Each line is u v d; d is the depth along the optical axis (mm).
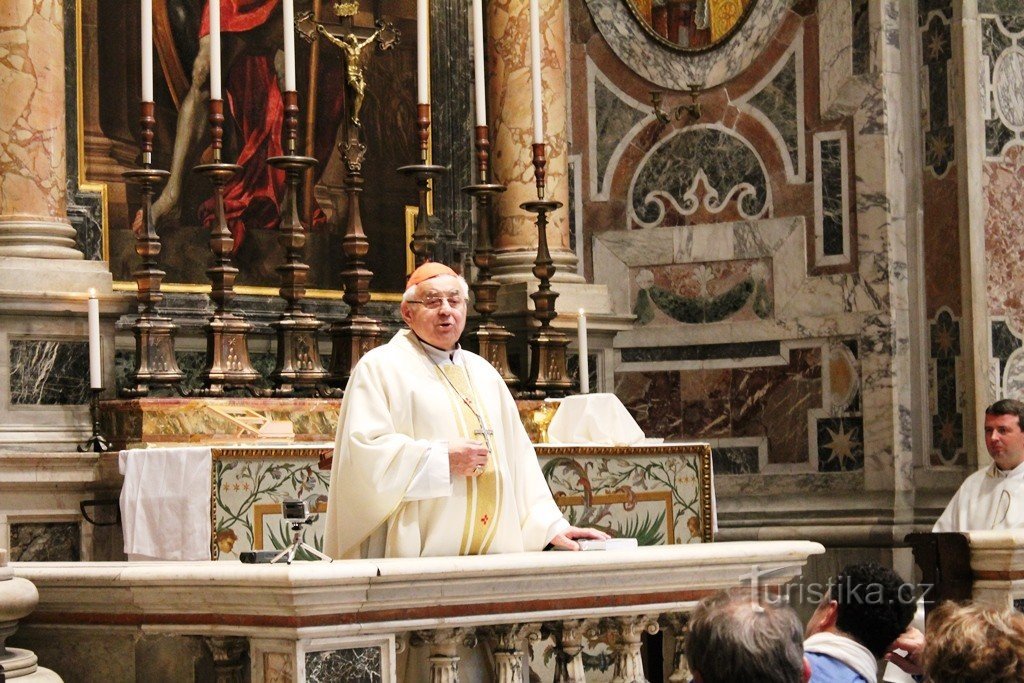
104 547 17078
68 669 12062
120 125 19906
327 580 10289
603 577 11656
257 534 15164
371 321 18547
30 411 17188
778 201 22531
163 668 12039
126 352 19438
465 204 22719
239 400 16734
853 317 21828
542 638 12133
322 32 18406
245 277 20703
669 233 23172
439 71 22578
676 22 23266
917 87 21781
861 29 21922
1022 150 21500
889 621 9703
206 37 20516
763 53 22703
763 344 22547
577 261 22641
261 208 20906
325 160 21484
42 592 11742
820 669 9406
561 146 22375
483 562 11031
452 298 13195
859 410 21750
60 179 18281
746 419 22641
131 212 19938
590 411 17766
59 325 17406
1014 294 21281
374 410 12531
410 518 12445
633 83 23438
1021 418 17891
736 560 12266
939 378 21359
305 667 10453
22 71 17969
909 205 21766
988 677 8102
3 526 16391
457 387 13086
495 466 12906
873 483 21609
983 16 21219
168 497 15055
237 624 10836
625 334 23266
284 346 18078
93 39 19797
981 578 14375
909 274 21719
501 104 22250
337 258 21500
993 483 18141
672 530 17141
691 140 23156
